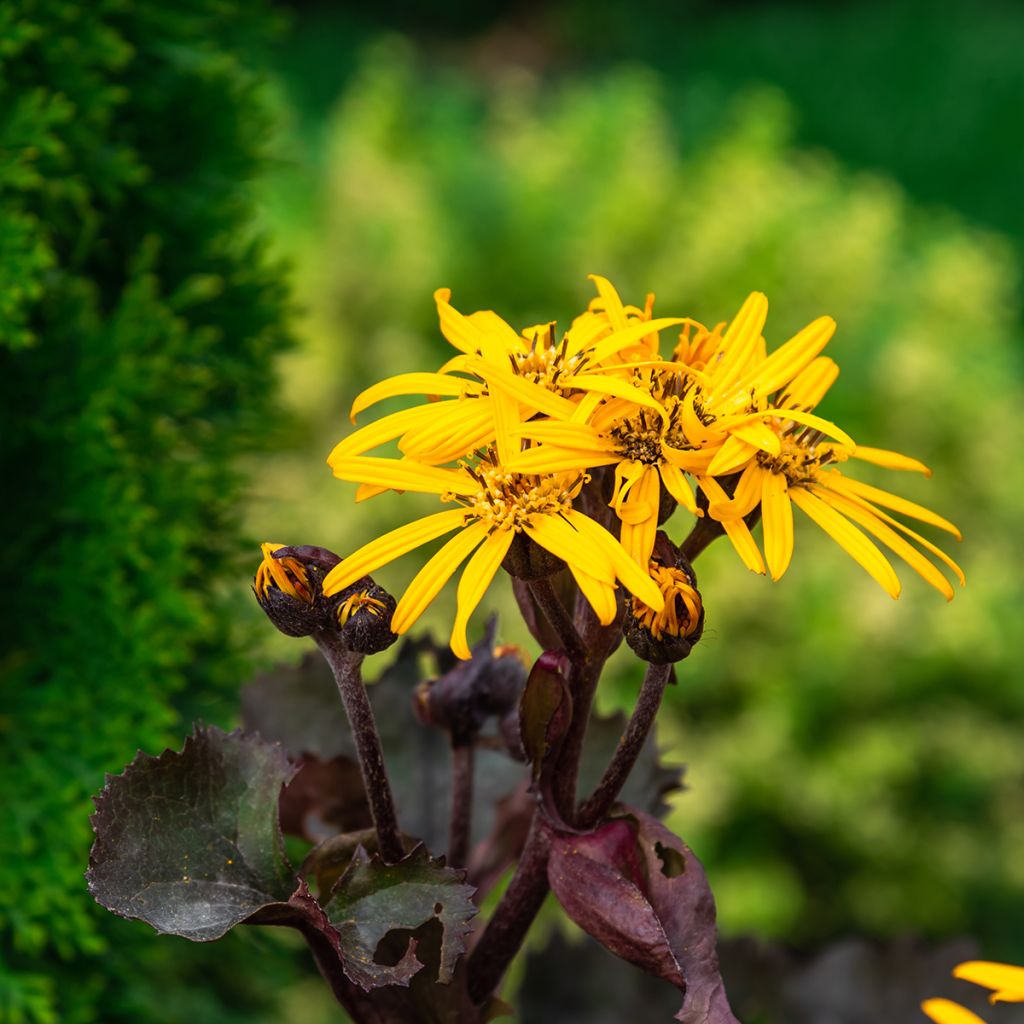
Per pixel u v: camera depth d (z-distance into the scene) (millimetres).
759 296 625
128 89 821
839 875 1554
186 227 839
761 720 1518
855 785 1509
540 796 612
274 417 873
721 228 1707
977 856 1570
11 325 757
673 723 1509
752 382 618
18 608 792
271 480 1514
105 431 775
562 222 1755
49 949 796
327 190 1803
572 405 593
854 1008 746
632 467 585
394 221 1707
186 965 838
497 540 587
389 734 721
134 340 789
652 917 594
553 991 770
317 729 718
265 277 856
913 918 1525
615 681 1488
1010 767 1570
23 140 762
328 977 624
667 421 586
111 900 599
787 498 599
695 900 604
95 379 788
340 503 1523
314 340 1600
